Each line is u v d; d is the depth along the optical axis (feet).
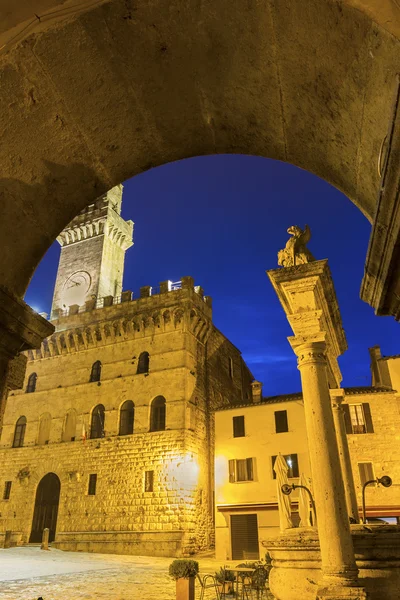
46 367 139.23
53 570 71.20
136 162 23.26
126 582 58.23
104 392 126.21
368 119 15.37
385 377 107.04
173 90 19.66
